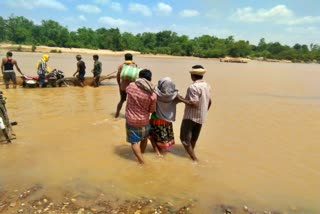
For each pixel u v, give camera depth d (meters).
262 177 5.56
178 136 7.74
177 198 4.68
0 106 6.69
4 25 119.50
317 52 161.75
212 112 10.98
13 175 5.17
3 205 4.33
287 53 150.12
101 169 5.55
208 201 4.64
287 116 10.84
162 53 124.81
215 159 6.31
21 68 25.61
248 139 7.81
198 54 125.81
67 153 6.23
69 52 94.31
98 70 16.25
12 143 6.65
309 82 26.56
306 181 5.47
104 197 4.62
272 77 31.17
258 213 4.40
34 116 9.11
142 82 5.60
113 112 10.09
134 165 5.78
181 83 19.58
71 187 4.86
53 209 4.29
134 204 4.47
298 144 7.56
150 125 6.03
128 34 130.12
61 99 12.16
